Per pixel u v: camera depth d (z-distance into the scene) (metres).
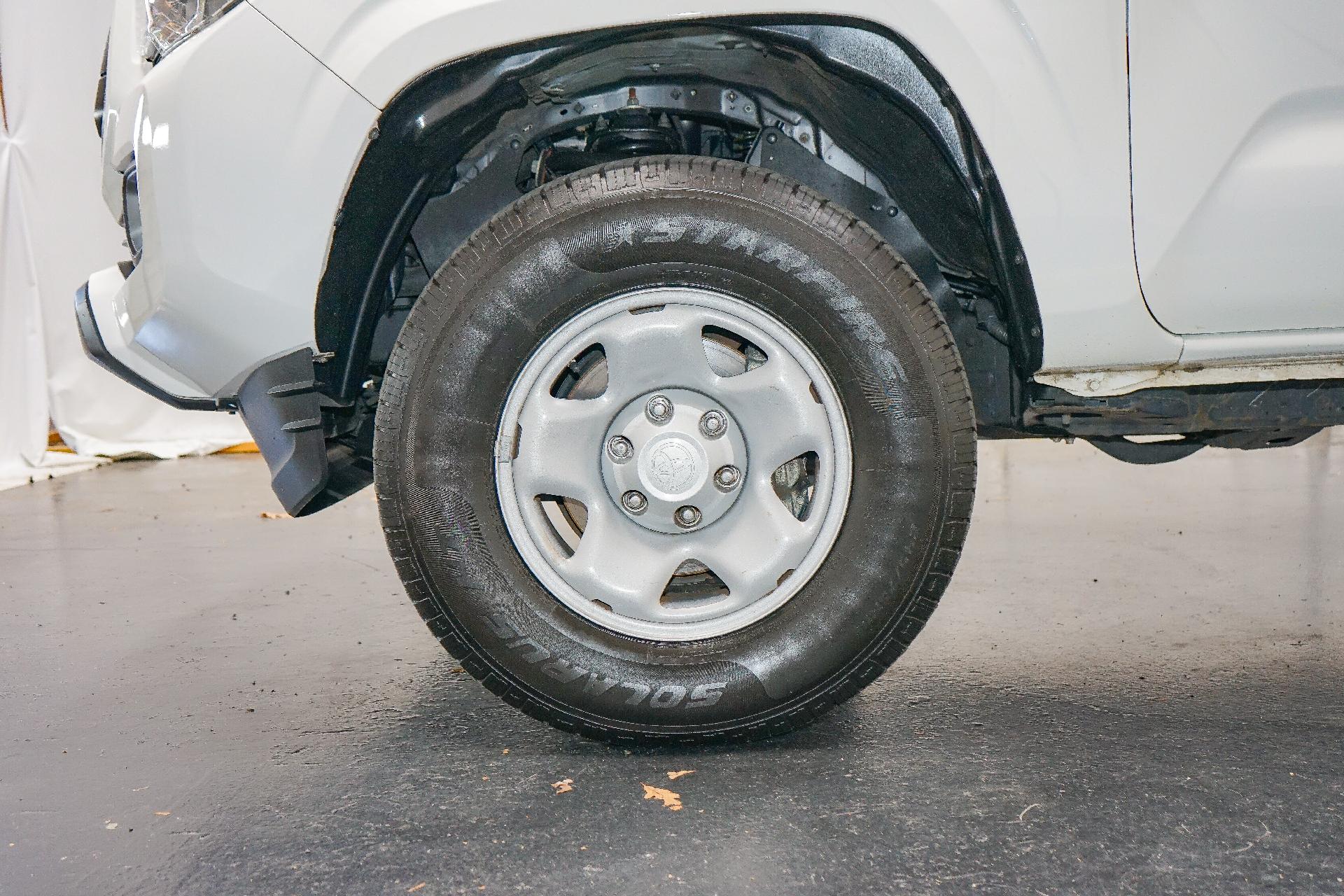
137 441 7.66
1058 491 5.09
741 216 1.58
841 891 1.25
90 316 2.00
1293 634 2.41
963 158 1.62
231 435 8.02
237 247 1.60
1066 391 1.79
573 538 3.51
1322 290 1.63
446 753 1.75
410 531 1.61
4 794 1.63
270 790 1.61
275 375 1.67
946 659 2.27
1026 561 3.37
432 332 1.61
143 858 1.39
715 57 1.67
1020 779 1.58
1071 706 1.93
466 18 1.53
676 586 1.88
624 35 1.56
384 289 1.82
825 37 1.58
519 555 1.63
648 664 1.63
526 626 1.62
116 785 1.66
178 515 4.89
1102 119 1.57
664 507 1.62
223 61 1.58
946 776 1.59
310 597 3.10
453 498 1.61
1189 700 1.95
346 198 1.60
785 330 1.61
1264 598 2.77
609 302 1.61
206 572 3.53
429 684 2.18
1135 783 1.56
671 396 1.63
